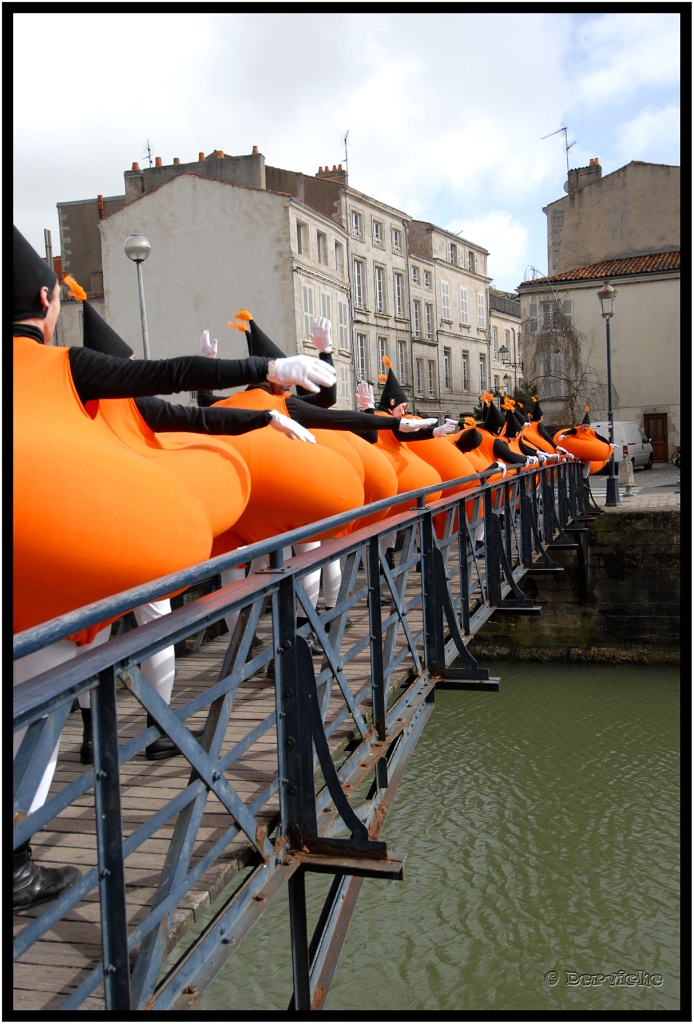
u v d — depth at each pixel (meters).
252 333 5.37
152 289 29.06
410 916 8.70
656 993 7.29
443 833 10.29
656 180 36.91
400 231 39.16
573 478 18.02
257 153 29.14
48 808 1.74
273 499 4.81
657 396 35.44
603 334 35.84
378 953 8.13
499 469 8.52
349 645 6.47
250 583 2.67
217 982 7.53
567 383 35.91
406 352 39.91
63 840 3.25
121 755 1.96
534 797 11.09
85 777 1.86
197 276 28.73
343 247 33.34
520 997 7.30
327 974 3.34
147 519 2.73
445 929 8.43
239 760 3.91
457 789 11.46
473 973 7.71
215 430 3.65
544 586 18.16
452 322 45.56
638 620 17.72
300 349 28.52
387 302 37.97
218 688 2.45
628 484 23.05
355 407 34.28
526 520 11.48
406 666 5.63
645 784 11.32
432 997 7.42
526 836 10.06
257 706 4.95
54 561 2.58
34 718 1.63
